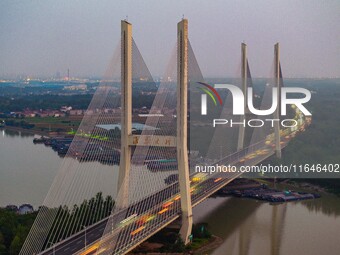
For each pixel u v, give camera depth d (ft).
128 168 277.44
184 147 255.50
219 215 319.27
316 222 306.76
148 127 287.89
